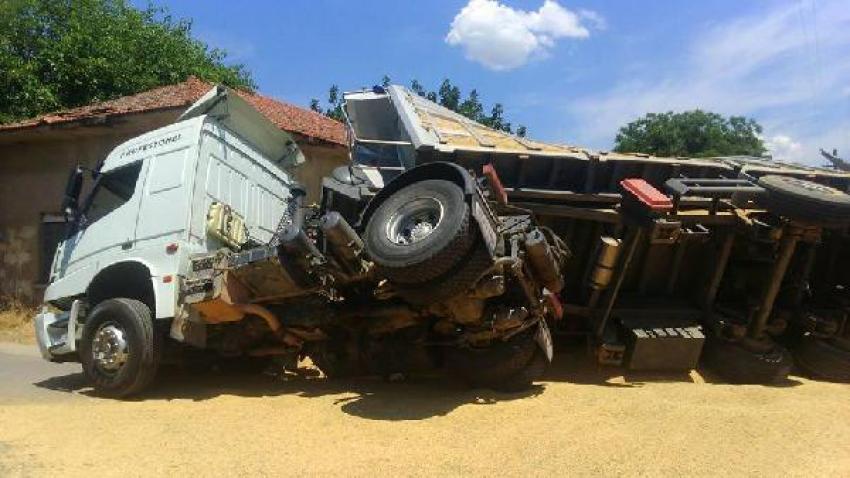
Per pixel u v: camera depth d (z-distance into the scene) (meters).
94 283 7.93
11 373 9.12
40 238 14.91
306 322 7.44
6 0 21.52
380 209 6.51
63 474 4.50
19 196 15.06
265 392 7.38
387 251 6.06
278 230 7.89
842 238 8.98
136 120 13.52
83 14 23.31
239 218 8.18
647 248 8.40
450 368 7.38
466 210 5.89
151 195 7.86
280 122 14.80
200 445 5.17
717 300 9.00
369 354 7.75
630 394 6.93
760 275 8.77
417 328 7.38
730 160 9.04
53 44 21.64
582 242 8.23
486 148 7.58
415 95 8.90
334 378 8.16
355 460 4.75
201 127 7.95
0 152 15.20
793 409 6.36
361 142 8.18
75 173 8.52
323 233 6.38
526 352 6.94
